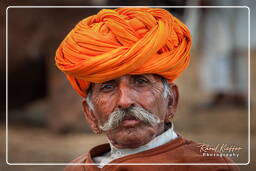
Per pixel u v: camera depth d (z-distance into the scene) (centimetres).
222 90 1981
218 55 1930
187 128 1677
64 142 1506
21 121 1917
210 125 1703
